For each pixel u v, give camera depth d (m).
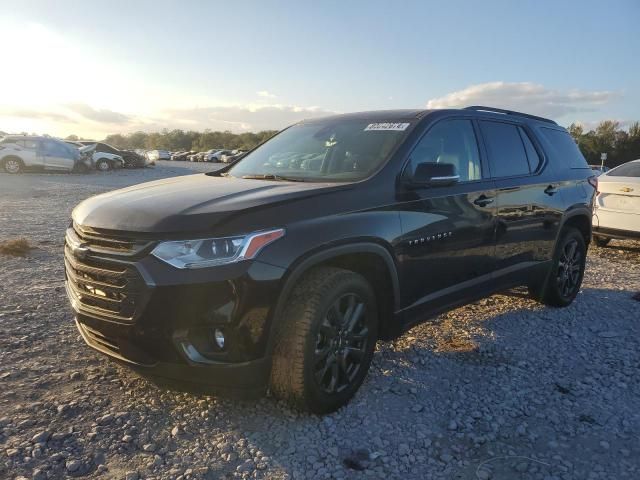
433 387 3.78
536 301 5.70
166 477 2.67
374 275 3.60
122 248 2.96
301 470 2.78
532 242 5.02
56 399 3.35
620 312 5.70
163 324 2.82
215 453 2.89
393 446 3.04
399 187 3.69
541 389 3.82
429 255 3.84
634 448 3.12
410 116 4.23
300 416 3.28
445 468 2.87
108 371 3.77
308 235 3.06
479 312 5.50
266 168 4.27
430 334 4.79
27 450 2.81
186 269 2.79
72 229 3.48
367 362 3.53
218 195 3.25
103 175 26.70
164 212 2.98
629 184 8.62
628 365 4.29
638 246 10.24
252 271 2.84
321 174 3.88
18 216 11.18
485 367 4.15
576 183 5.72
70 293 3.39
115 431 3.03
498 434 3.21
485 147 4.58
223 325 2.83
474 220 4.23
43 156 25.45
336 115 4.86
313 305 3.07
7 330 4.41
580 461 2.97
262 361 2.96
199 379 2.90
